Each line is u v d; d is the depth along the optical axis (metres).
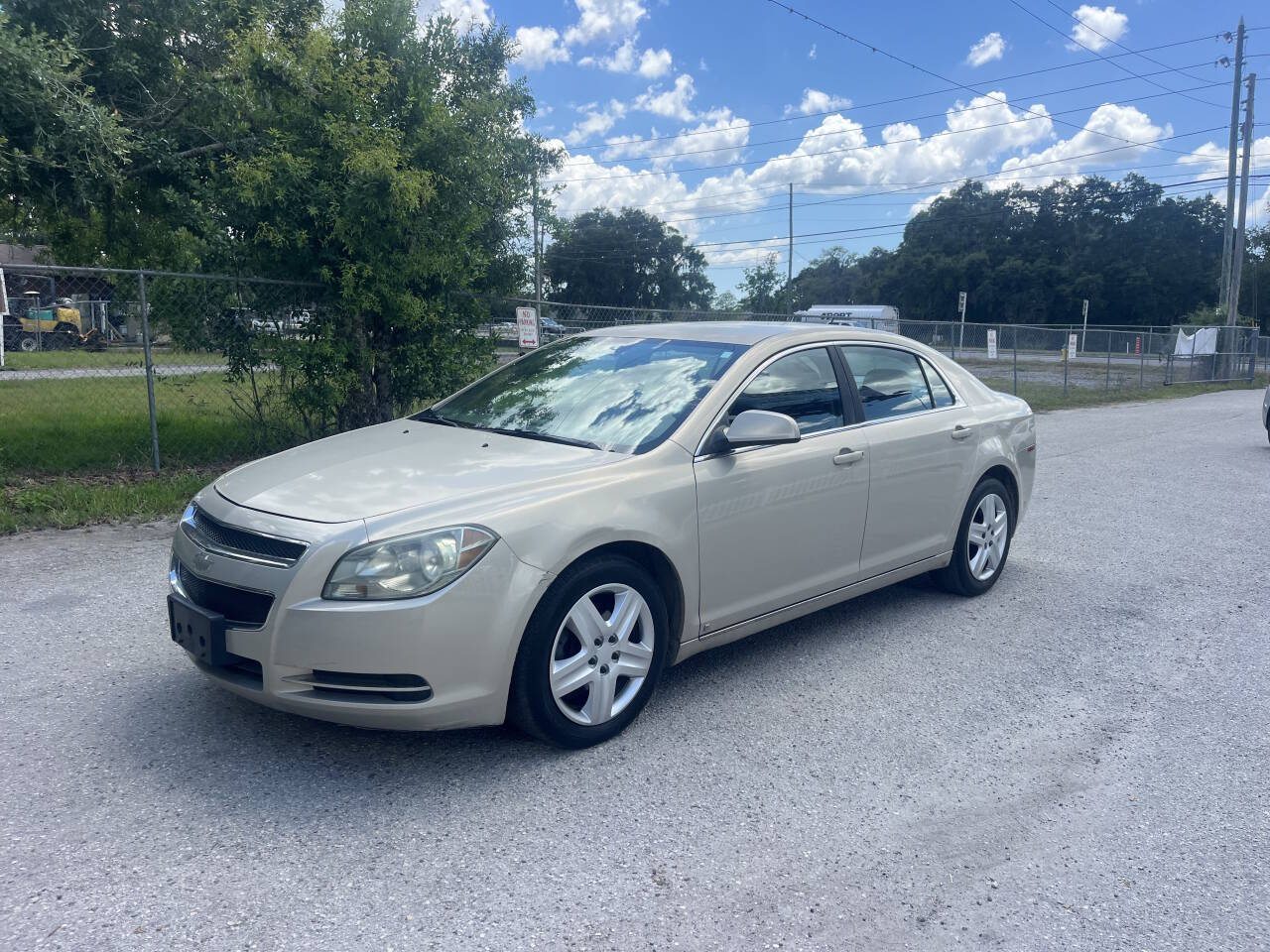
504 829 3.11
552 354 5.08
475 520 3.33
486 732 3.81
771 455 4.26
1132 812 3.36
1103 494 9.49
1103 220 79.12
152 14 9.55
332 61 8.83
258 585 3.22
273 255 8.67
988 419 5.69
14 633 4.74
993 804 3.39
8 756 3.48
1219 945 2.65
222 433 9.55
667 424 4.05
